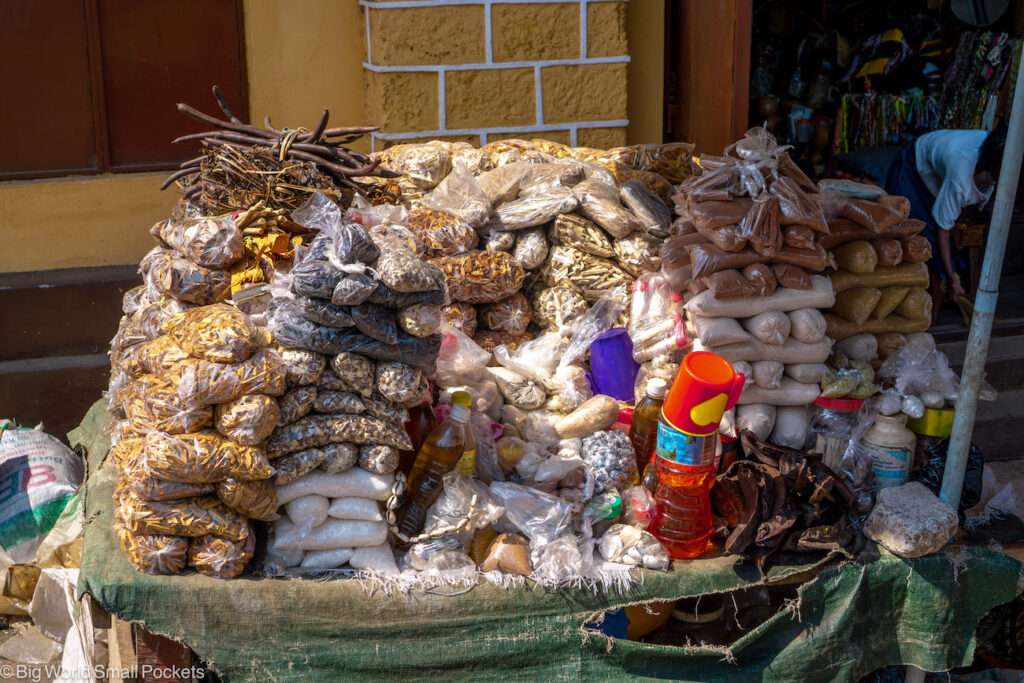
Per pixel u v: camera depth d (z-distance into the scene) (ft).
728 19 18.85
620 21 18.21
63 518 12.12
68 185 17.02
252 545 9.06
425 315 9.12
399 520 9.71
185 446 8.44
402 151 13.37
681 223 11.68
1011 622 12.05
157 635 8.86
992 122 22.16
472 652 9.21
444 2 17.12
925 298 11.32
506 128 18.11
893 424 10.73
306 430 9.04
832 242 11.18
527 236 12.25
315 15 18.07
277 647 8.93
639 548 9.61
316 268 8.88
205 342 8.70
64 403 15.97
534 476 10.02
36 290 16.06
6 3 16.25
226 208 11.30
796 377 11.09
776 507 9.92
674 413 9.55
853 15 25.48
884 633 10.07
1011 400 17.21
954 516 9.92
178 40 17.39
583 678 9.42
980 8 22.68
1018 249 20.43
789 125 25.70
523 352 11.44
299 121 18.51
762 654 9.78
